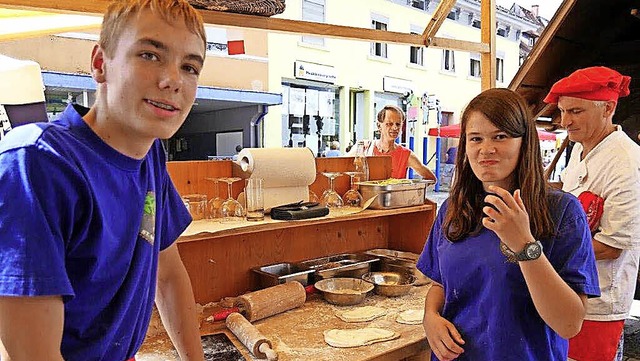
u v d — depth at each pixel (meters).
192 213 1.94
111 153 0.86
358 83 10.36
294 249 2.35
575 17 3.30
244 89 7.85
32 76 2.33
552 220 1.24
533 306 1.26
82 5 1.81
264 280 2.14
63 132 0.81
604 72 1.93
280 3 2.28
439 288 1.59
